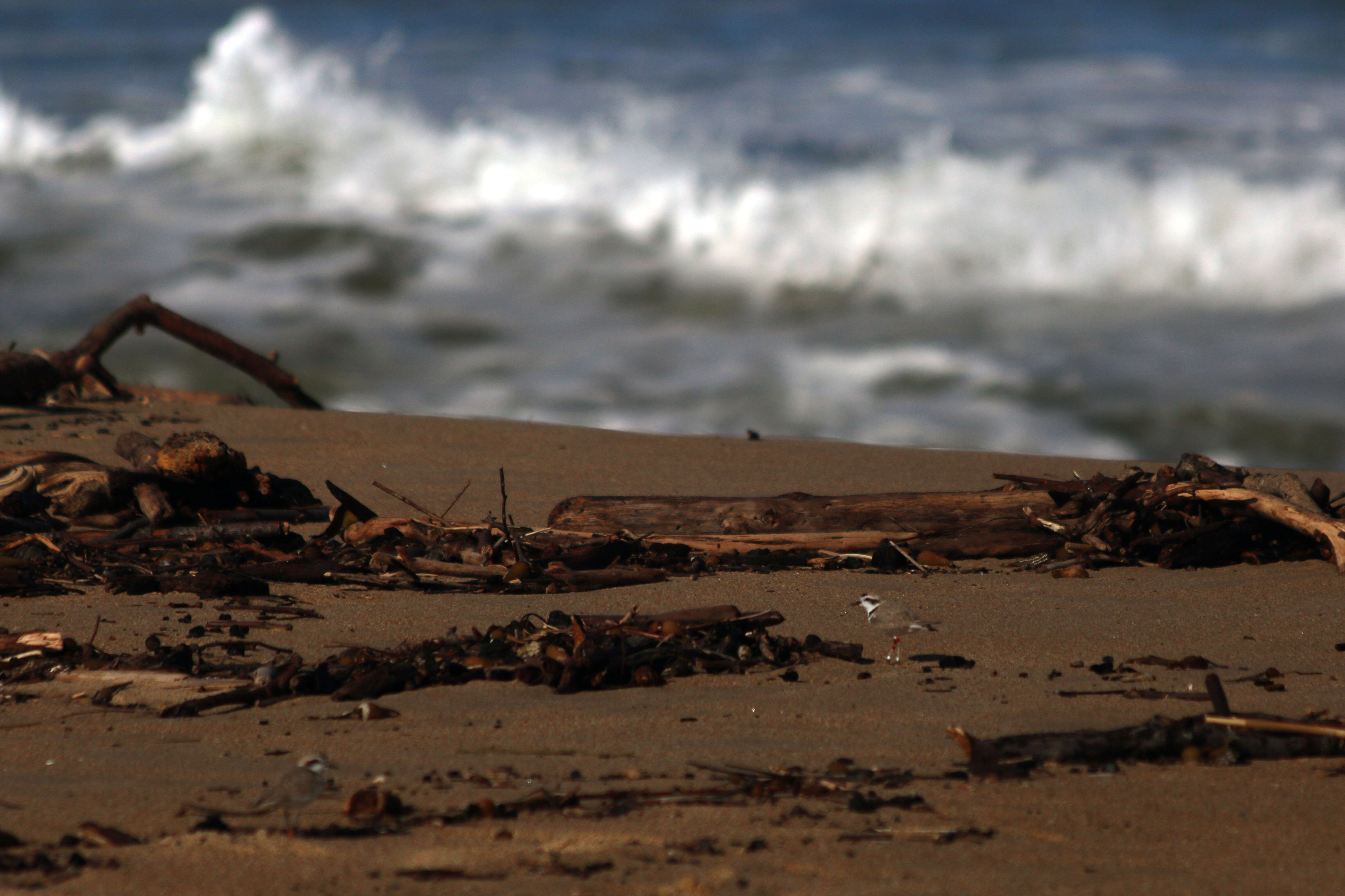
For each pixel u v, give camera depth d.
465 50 139.25
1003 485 31.70
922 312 70.06
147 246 80.81
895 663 20.23
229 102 100.56
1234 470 29.92
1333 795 14.25
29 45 146.38
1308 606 23.83
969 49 137.62
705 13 165.88
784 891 11.61
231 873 12.04
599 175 88.50
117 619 22.42
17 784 14.66
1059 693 18.34
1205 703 17.78
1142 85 116.94
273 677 18.81
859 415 54.91
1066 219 78.44
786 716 17.34
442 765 15.38
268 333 67.44
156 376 61.44
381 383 60.75
